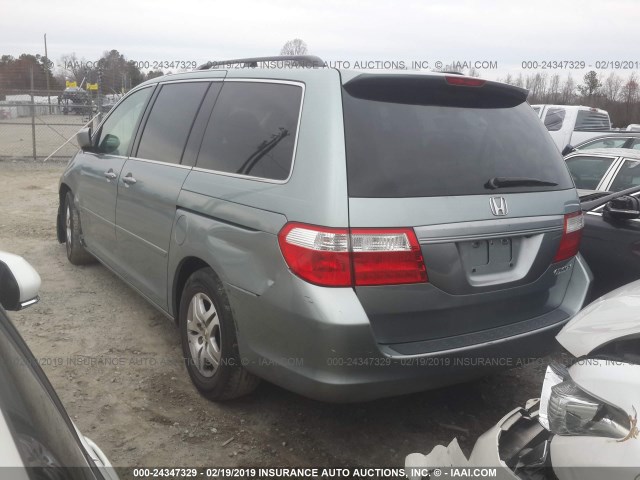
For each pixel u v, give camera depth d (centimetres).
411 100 303
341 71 291
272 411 339
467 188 291
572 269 342
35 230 750
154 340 427
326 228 259
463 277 282
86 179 517
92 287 530
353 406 349
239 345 304
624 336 193
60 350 404
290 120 300
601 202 475
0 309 146
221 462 295
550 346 315
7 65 2050
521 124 339
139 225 409
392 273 264
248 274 292
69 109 1575
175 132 393
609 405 176
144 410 335
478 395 371
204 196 332
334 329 254
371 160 274
